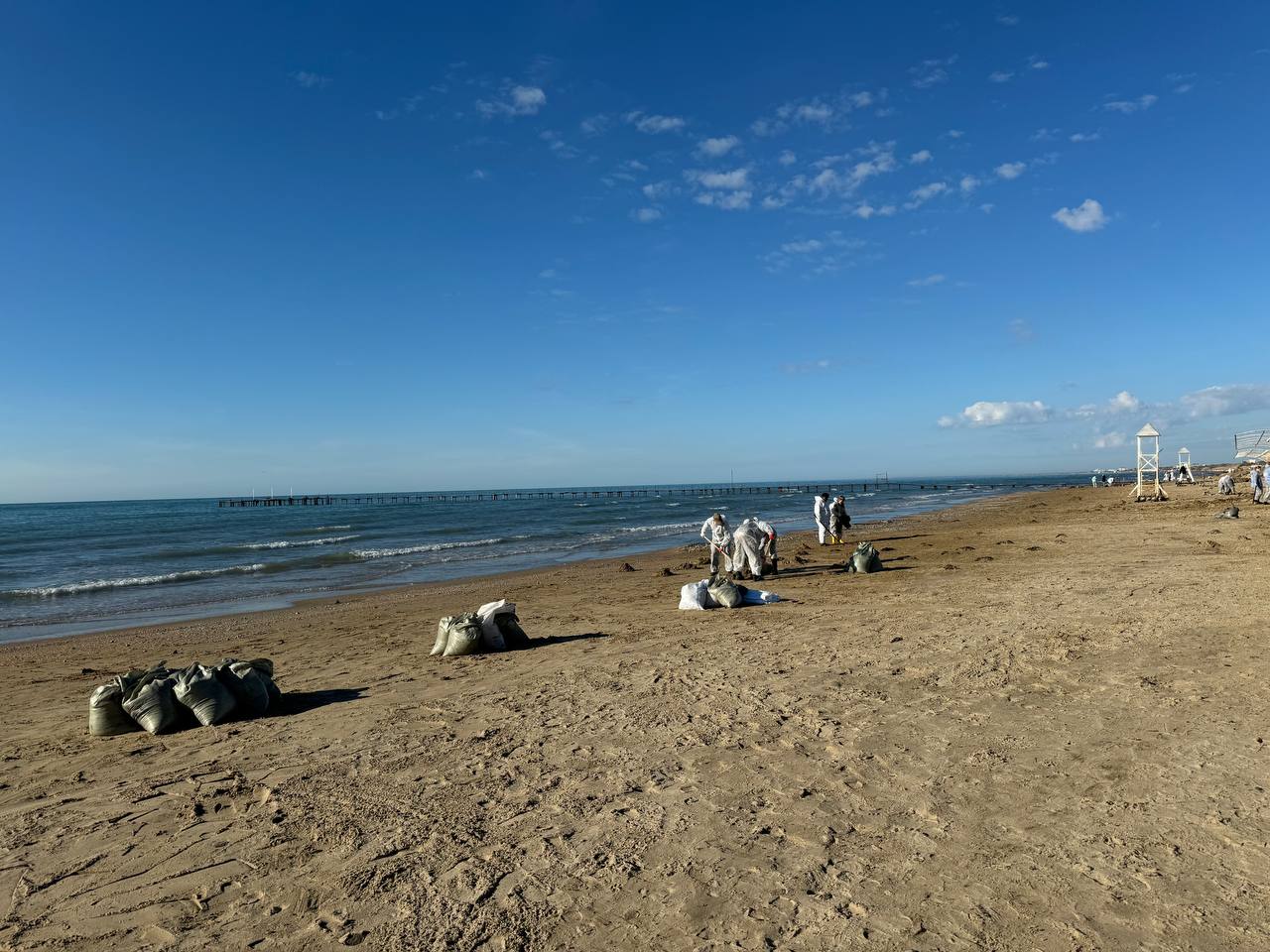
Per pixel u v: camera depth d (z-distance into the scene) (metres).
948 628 9.30
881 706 6.26
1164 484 58.97
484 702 7.09
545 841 4.11
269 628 13.62
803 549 20.25
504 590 17.50
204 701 6.81
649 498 126.38
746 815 4.33
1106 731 5.39
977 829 4.03
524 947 3.13
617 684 7.46
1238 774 4.52
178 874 3.92
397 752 5.75
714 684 7.22
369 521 64.06
